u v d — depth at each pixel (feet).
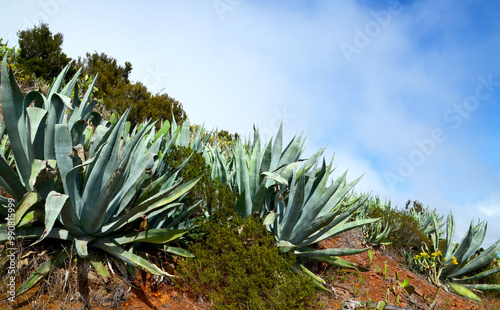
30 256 10.50
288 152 17.47
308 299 11.99
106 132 12.02
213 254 13.12
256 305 11.37
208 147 21.43
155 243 12.63
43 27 33.76
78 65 40.32
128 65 50.11
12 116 9.87
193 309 11.29
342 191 16.01
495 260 24.03
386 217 25.82
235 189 16.94
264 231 14.43
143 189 13.55
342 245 21.75
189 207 14.52
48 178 10.04
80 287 10.03
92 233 11.05
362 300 14.75
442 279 21.80
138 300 10.90
